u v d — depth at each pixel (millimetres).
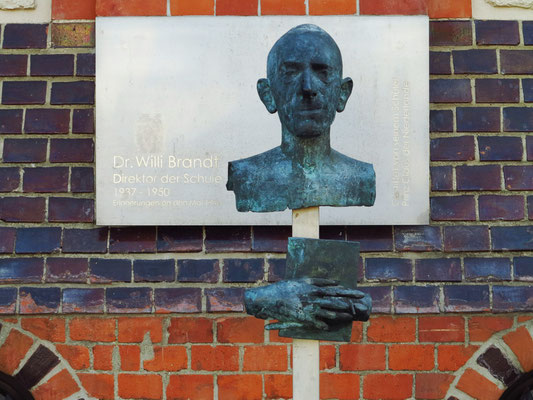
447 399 4098
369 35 4199
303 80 2832
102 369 4090
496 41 4289
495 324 4125
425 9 4227
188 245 4148
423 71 4195
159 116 4188
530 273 4156
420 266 4148
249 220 4145
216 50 4211
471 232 4180
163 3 4246
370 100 4188
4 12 4301
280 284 2799
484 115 4250
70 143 4223
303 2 4250
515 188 4211
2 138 4227
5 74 4262
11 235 4156
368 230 4172
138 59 4203
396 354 4102
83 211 4180
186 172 4168
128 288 4121
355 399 4082
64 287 4121
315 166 2949
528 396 4066
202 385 4086
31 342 4102
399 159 4168
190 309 4102
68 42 4281
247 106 4199
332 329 2824
